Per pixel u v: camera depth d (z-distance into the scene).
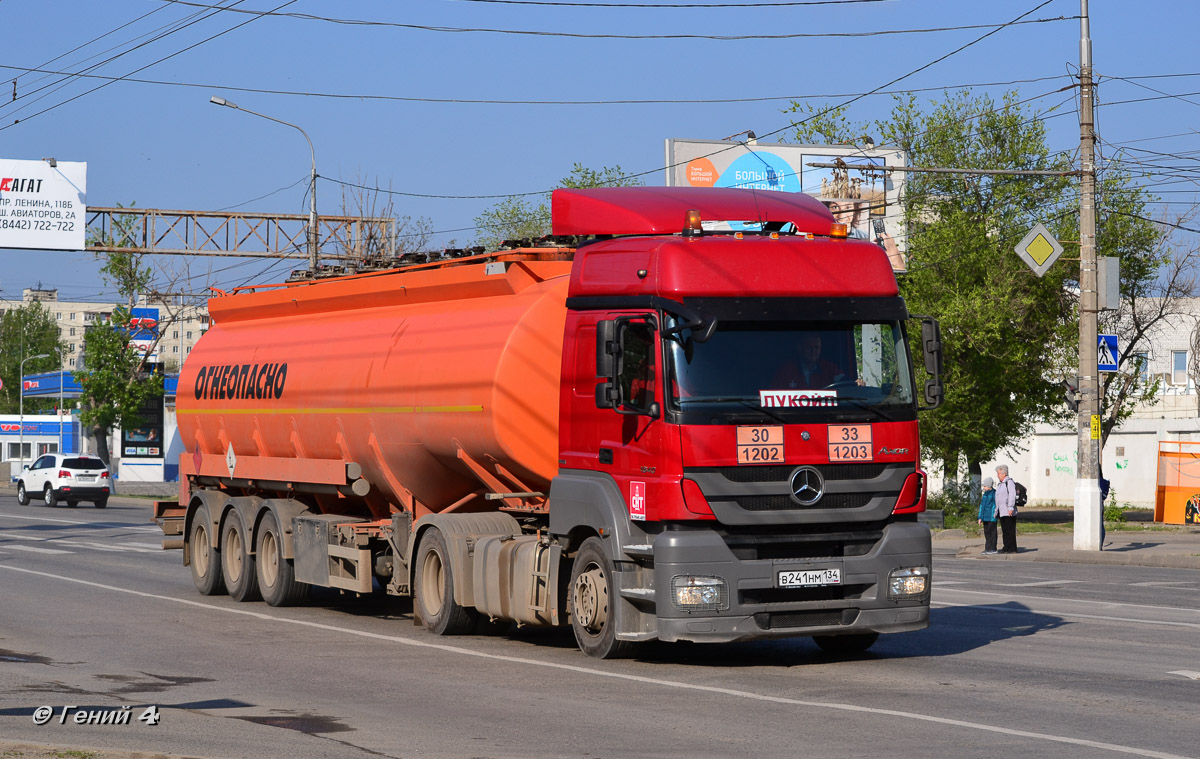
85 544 28.50
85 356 59.03
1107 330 40.38
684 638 10.62
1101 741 8.16
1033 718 8.93
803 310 11.10
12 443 87.88
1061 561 25.45
